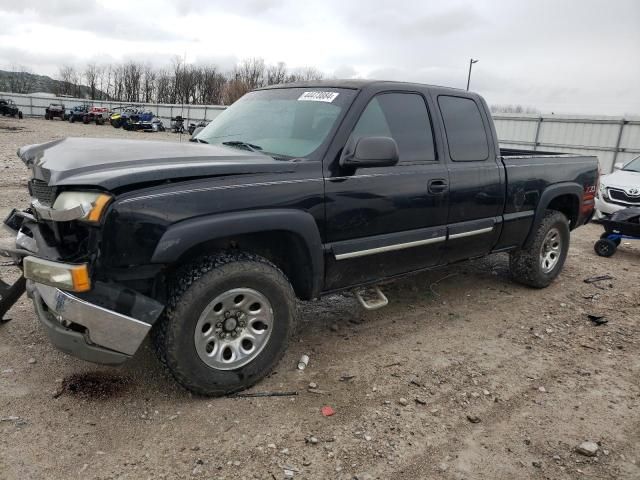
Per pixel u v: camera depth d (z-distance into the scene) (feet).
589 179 18.98
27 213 11.14
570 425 10.16
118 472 8.22
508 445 9.43
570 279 20.12
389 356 12.67
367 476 8.41
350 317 15.05
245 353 10.48
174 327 9.40
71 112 158.20
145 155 9.95
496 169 15.15
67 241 9.50
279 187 10.35
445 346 13.42
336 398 10.63
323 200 11.03
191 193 9.29
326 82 13.14
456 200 13.96
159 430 9.29
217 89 260.83
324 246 11.29
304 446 9.07
